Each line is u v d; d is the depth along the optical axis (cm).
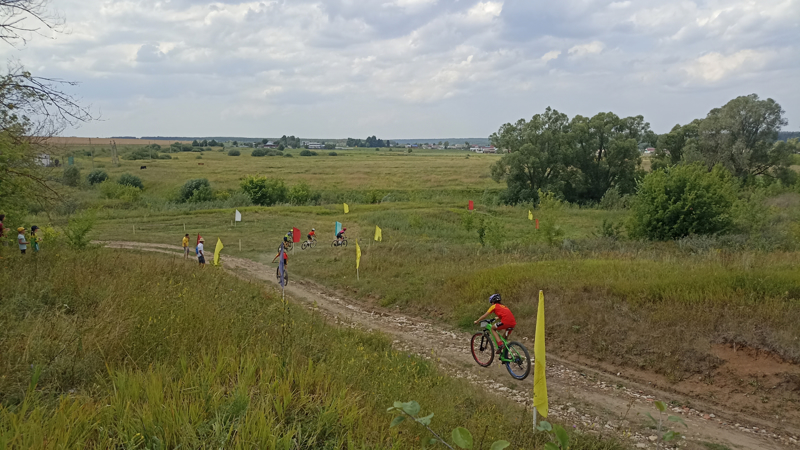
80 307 834
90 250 1786
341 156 16625
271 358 621
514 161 6556
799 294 1024
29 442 365
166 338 663
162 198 6375
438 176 9694
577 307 1186
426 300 1510
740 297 1037
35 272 1045
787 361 845
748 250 1733
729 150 5656
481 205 5444
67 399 457
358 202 6631
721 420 780
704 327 968
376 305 1588
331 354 793
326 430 471
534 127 6719
